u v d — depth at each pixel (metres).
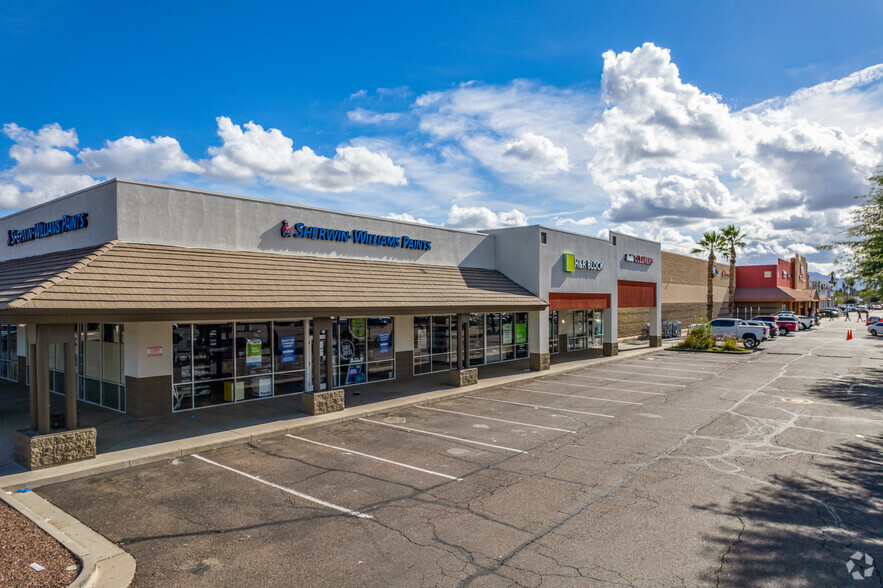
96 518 7.84
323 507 8.31
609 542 7.11
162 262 13.05
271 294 13.66
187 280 12.70
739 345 35.03
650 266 32.94
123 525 7.61
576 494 8.86
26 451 9.75
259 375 16.23
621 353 30.20
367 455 11.06
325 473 9.92
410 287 18.17
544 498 8.69
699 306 50.56
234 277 13.80
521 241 23.86
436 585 6.07
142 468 10.16
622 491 8.98
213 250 14.81
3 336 20.97
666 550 6.89
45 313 9.60
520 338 26.83
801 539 7.20
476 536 7.31
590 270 27.00
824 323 67.62
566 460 10.71
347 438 12.38
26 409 14.88
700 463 10.50
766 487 9.16
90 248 13.57
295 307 13.50
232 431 12.44
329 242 17.86
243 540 7.17
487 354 24.81
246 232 15.69
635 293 31.31
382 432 12.92
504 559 6.66
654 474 9.84
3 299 10.78
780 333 47.62
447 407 15.84
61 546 6.84
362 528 7.57
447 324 22.62
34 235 16.66
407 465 10.40
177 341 14.44
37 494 8.77
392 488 9.15
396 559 6.67
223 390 15.38
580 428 13.32
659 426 13.51
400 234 20.28
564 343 30.83
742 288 61.22
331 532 7.43
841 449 11.43
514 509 8.24
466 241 23.23
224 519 7.84
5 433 12.22
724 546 7.00
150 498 8.64
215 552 6.84
